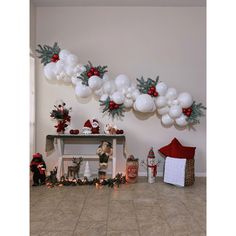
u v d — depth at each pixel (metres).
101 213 2.85
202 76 4.52
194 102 4.30
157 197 3.40
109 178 4.14
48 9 4.50
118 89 4.14
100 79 4.08
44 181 4.00
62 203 3.16
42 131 4.52
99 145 4.48
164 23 4.52
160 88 4.11
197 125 4.53
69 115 4.51
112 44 4.52
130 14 4.52
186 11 4.52
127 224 2.56
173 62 4.52
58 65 4.11
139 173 4.53
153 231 2.41
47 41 4.50
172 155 4.05
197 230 2.43
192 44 4.52
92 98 4.52
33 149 4.39
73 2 4.37
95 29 4.52
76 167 4.12
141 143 4.52
